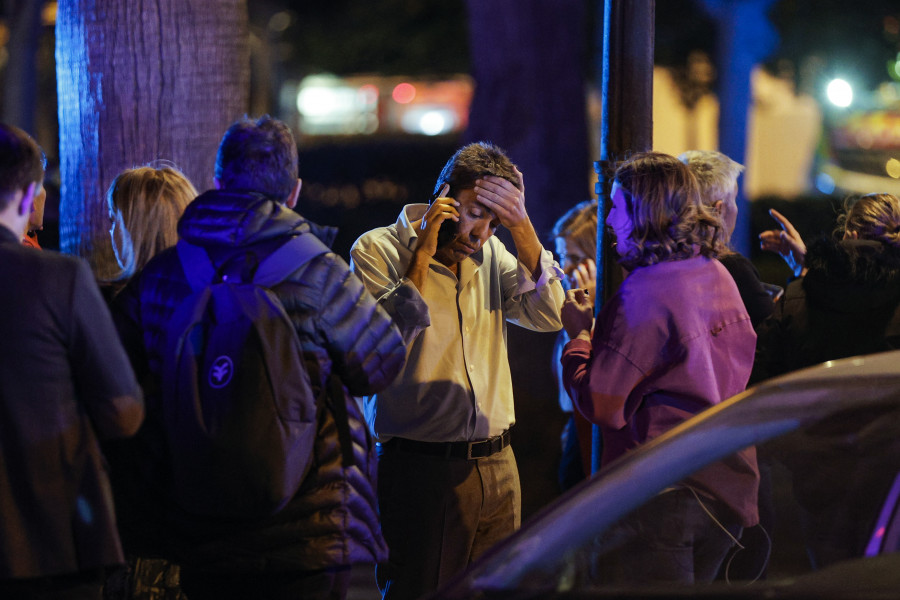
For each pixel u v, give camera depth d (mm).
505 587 7211
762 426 8047
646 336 9555
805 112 66875
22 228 8414
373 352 9008
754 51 44250
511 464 11484
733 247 13211
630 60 12062
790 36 44375
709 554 7965
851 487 7852
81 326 8078
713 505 7922
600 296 12023
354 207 47562
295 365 8445
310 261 8844
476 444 11055
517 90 29172
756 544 8023
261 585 8859
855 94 48938
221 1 13867
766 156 67188
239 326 8383
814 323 12305
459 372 11000
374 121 66188
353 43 64125
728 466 7922
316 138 54062
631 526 7668
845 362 8383
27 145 8250
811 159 67312
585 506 7758
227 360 8328
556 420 22328
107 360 8164
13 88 40000
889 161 66125
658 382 9648
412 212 11406
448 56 62719
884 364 8188
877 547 7746
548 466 20781
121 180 10375
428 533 10969
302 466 8500
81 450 8125
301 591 8773
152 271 9062
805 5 43969
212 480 8258
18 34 39812
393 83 65938
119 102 13367
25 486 7871
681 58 48500
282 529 8609
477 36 29578
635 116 12102
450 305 11102
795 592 6883
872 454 7836
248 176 9055
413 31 63250
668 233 9648
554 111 29219
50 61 48656
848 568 7414
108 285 10070
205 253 8844
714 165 11852
